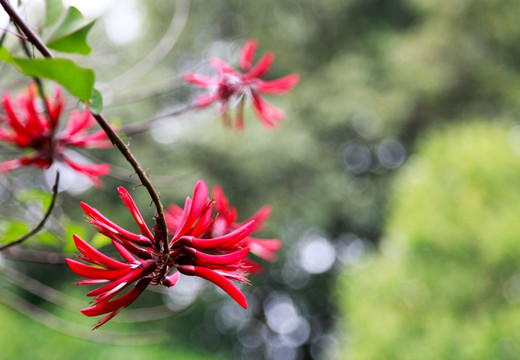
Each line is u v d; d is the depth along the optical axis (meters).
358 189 8.64
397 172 8.59
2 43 0.84
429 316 3.84
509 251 3.67
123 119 6.62
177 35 1.78
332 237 8.74
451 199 3.90
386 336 3.83
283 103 7.73
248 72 1.60
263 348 10.98
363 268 4.25
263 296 10.15
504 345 3.44
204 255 0.76
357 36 9.05
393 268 4.01
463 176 3.88
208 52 8.64
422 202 3.99
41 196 1.38
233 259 0.76
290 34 8.59
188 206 0.78
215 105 1.60
